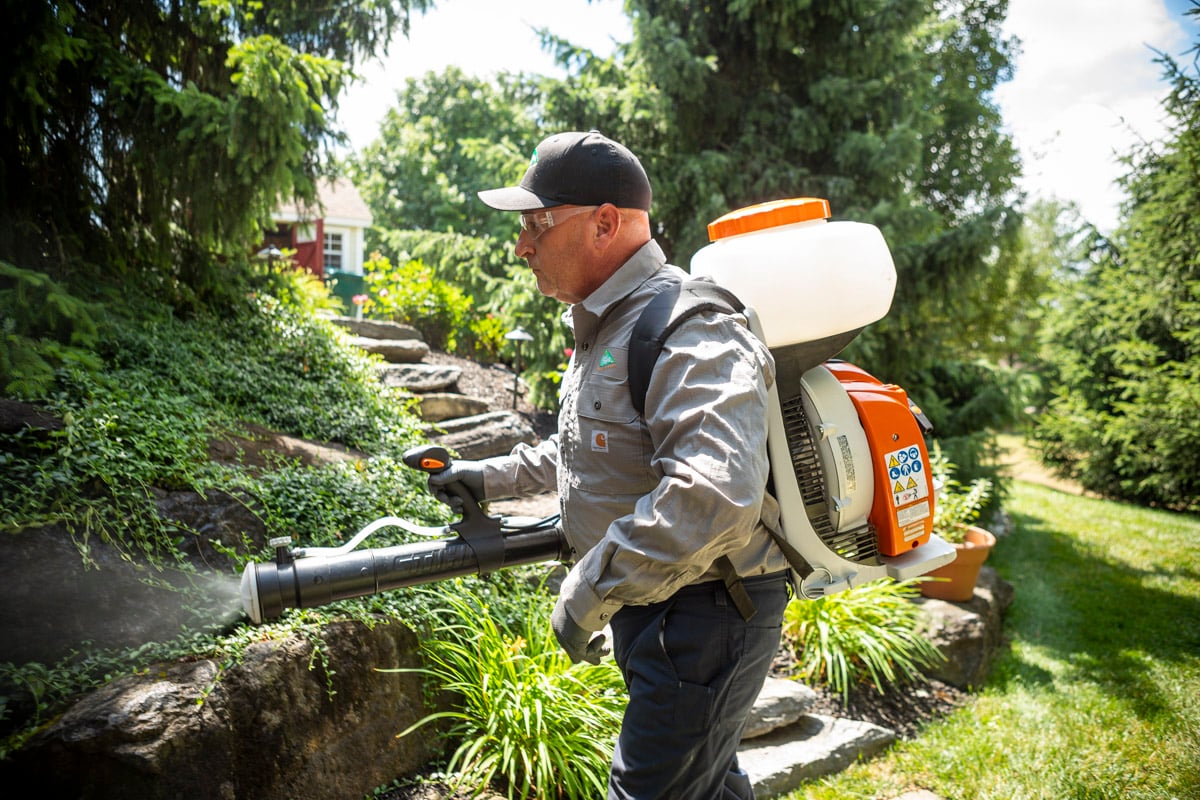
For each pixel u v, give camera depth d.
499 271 7.81
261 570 1.40
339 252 17.47
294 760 1.90
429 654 2.34
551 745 2.27
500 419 4.96
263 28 4.59
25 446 2.16
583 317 1.45
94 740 1.61
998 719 3.19
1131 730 3.07
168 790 1.65
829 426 1.49
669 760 1.37
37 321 2.86
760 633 1.43
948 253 5.48
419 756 2.24
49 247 3.41
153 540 2.13
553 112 6.02
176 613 2.00
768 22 5.66
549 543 1.61
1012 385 6.62
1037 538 6.48
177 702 1.73
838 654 3.23
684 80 5.59
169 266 4.10
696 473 1.15
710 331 1.28
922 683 3.46
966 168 14.05
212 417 3.04
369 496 2.80
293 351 4.28
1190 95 5.82
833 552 1.50
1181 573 5.46
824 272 1.50
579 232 1.43
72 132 3.54
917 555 1.60
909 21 5.71
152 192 3.89
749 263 1.52
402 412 4.30
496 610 2.65
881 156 5.54
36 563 1.89
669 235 6.18
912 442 1.58
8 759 1.59
